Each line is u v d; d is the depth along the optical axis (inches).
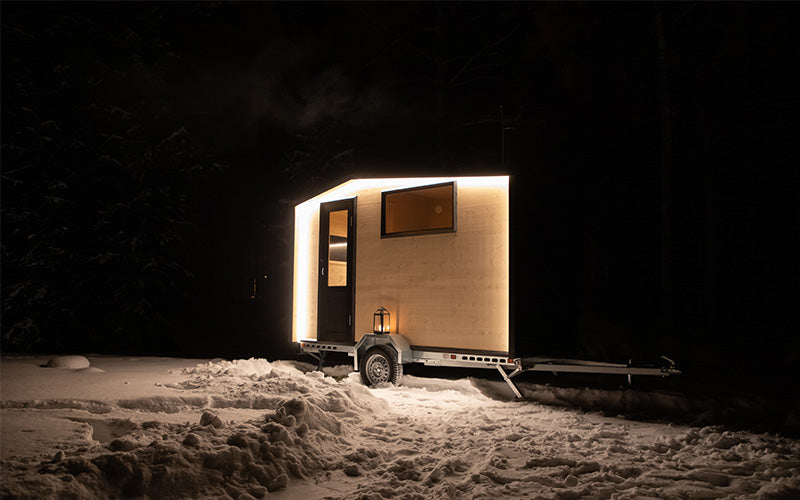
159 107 696.4
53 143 616.4
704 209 637.9
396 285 342.3
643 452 194.2
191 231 703.7
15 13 617.9
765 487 153.0
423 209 370.6
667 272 565.0
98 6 674.8
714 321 552.4
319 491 152.5
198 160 727.7
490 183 313.4
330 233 390.3
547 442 205.2
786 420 239.1
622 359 327.0
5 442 164.6
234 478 149.6
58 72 623.2
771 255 556.1
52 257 599.2
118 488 134.3
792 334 456.1
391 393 310.5
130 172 663.8
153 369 360.2
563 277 373.1
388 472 167.0
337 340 368.2
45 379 298.2
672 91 629.9
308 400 227.3
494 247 307.7
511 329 296.5
